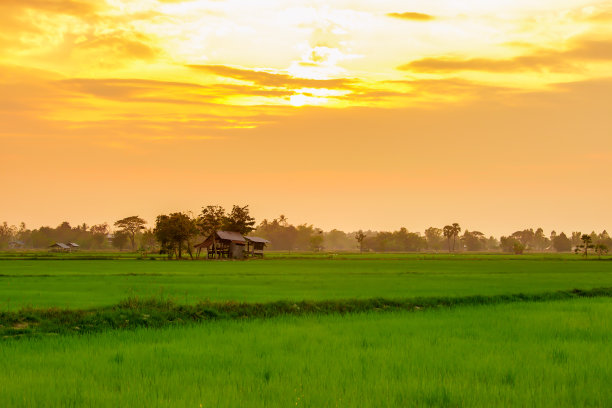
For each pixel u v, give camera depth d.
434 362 16.36
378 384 13.80
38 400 12.42
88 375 14.70
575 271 77.50
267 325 24.00
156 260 117.75
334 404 12.20
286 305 29.78
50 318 23.67
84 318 23.89
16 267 76.94
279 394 12.90
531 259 144.25
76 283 46.59
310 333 21.62
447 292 39.84
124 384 13.79
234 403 12.16
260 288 42.56
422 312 29.44
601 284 50.59
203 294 36.56
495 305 33.28
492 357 17.00
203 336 20.95
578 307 31.75
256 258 143.00
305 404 12.20
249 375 14.69
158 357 16.94
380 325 24.03
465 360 16.64
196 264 97.81
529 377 14.56
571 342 19.78
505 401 12.44
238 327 23.34
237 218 159.62
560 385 13.70
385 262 115.62
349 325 23.97
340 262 114.38
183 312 26.50
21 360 16.48
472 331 22.22
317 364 16.03
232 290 40.31
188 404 12.12
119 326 23.59
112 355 17.23
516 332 22.11
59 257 121.50
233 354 17.42
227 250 142.38
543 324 24.38
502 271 76.25
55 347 18.66
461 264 104.62
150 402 12.23
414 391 13.16
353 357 17.00
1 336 20.98
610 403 12.26
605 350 18.22
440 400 12.48
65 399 12.49
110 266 82.31
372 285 46.66
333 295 36.22
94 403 12.18
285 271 72.00
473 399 12.59
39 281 49.03
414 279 55.88
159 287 42.66
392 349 18.33
